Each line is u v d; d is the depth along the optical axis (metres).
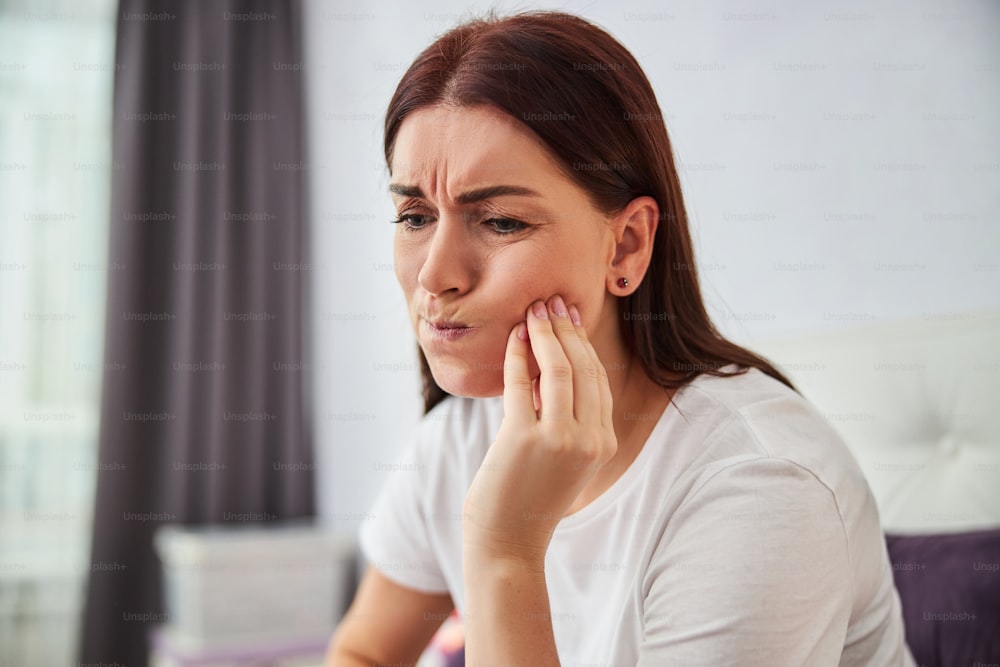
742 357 0.81
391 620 1.02
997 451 1.11
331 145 2.89
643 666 0.64
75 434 2.72
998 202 1.18
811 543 0.62
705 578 0.63
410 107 0.68
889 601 0.76
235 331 2.92
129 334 2.73
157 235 2.82
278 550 2.37
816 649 0.62
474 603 0.66
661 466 0.73
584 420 0.67
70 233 2.75
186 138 2.86
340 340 2.83
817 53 1.45
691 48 1.70
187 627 2.29
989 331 1.13
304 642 2.33
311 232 3.10
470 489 0.69
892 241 1.32
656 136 0.74
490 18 0.75
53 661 2.64
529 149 0.66
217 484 2.83
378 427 2.53
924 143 1.28
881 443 1.25
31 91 2.74
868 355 1.28
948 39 1.25
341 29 2.82
